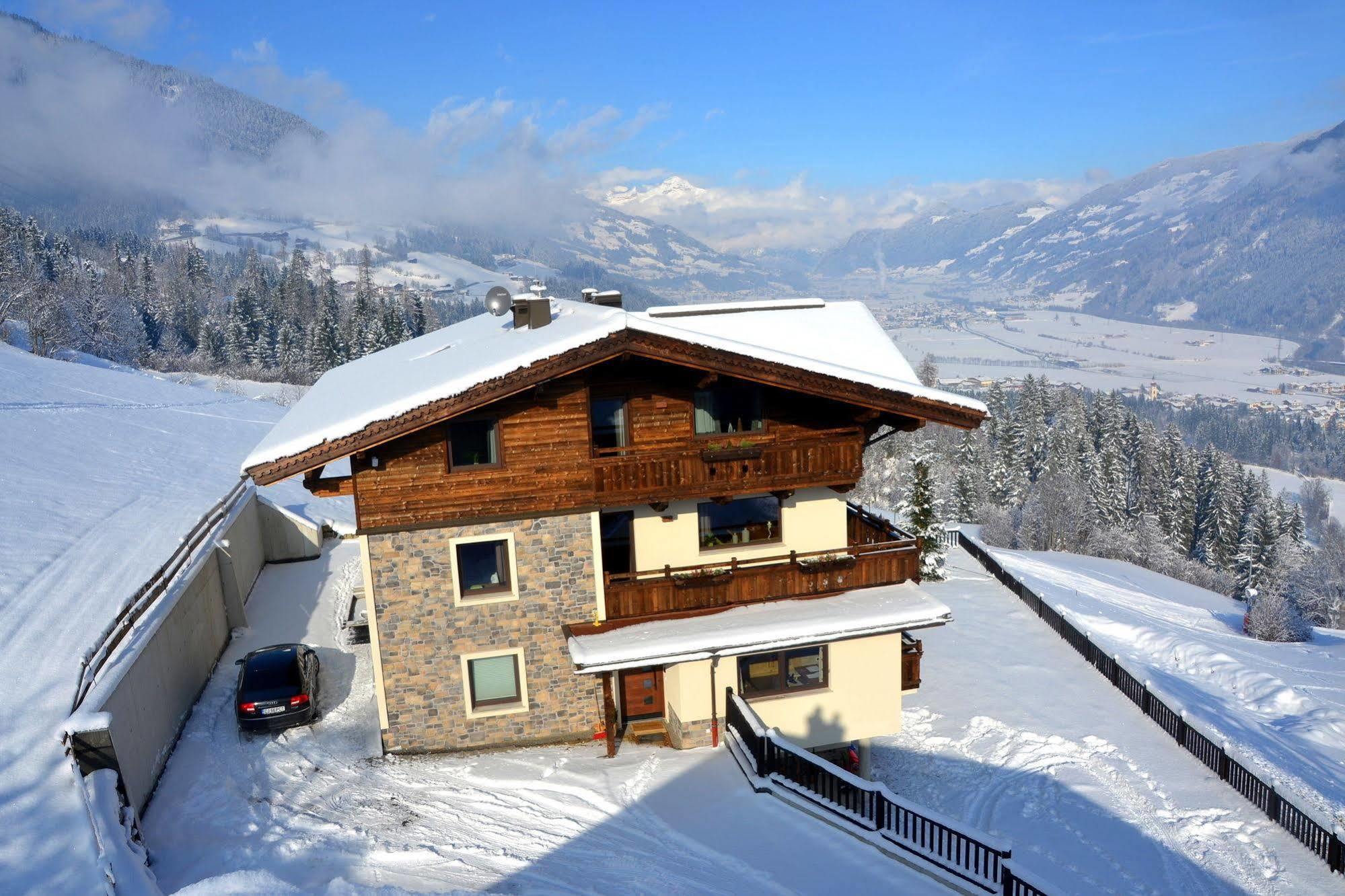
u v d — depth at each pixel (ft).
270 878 37.93
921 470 128.88
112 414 152.87
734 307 77.66
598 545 61.57
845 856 49.78
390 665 60.08
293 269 572.92
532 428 59.00
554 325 66.28
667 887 46.19
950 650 98.12
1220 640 130.21
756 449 61.21
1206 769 71.15
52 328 309.22
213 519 82.79
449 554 59.67
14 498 87.30
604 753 61.87
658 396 62.23
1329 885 56.70
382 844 48.83
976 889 47.14
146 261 567.59
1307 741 84.33
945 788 69.21
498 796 55.62
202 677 67.51
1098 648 90.79
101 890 38.47
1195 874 58.13
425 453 58.08
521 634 61.62
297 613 85.10
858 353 66.90
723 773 58.59
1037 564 170.71
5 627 59.52
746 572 63.77
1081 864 59.16
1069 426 379.96
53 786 44.62
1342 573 282.36
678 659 58.13
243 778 54.80
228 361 426.92
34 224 511.81
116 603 64.90
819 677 65.92
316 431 52.37
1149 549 281.74
